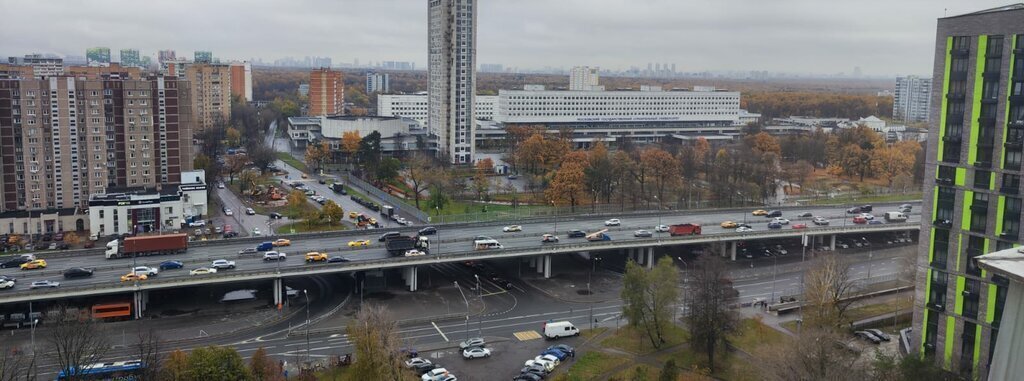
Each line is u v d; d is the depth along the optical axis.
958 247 157.25
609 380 153.62
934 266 161.88
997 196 150.00
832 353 148.88
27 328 191.25
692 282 186.88
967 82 153.75
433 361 175.75
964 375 146.00
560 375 152.62
